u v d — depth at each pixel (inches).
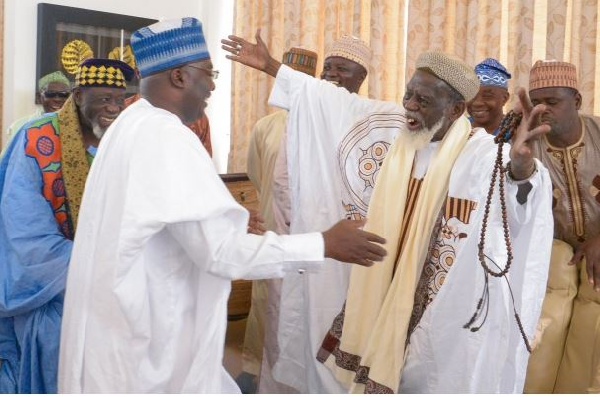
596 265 98.3
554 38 139.3
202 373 67.0
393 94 176.9
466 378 85.4
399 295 87.8
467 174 86.0
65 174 99.7
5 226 95.4
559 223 108.0
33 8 197.3
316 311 105.0
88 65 100.4
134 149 65.9
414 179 90.7
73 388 66.1
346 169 104.0
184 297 68.4
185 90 73.0
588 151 102.6
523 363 89.2
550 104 100.7
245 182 166.7
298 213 110.1
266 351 122.9
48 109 152.9
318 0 191.3
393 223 90.8
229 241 64.9
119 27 209.6
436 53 87.0
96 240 66.8
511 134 79.0
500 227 84.3
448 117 87.9
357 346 94.2
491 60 121.9
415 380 88.7
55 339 96.7
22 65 196.9
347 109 107.9
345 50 127.9
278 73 110.7
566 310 106.2
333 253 68.8
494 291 84.9
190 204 63.3
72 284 68.2
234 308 159.2
